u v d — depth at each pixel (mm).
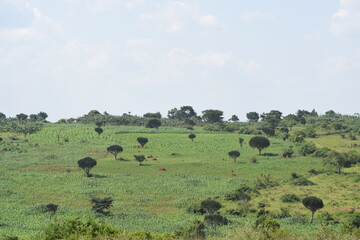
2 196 87938
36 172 115688
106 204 76438
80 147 166500
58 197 89250
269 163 135875
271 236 25125
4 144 169750
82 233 29281
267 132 191875
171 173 119438
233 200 90250
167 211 80562
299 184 104250
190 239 35688
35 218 71625
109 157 146000
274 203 86750
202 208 79750
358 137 192000
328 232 25281
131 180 108250
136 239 29016
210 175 118125
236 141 188625
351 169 120688
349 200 85250
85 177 110188
